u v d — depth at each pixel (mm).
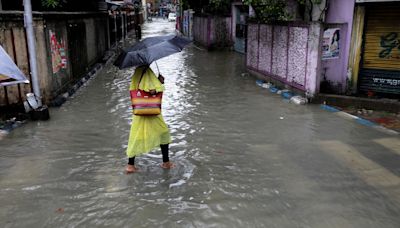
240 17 21688
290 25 10500
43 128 7859
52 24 10164
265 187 5211
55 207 4758
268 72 12328
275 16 12180
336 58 9797
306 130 7566
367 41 9547
